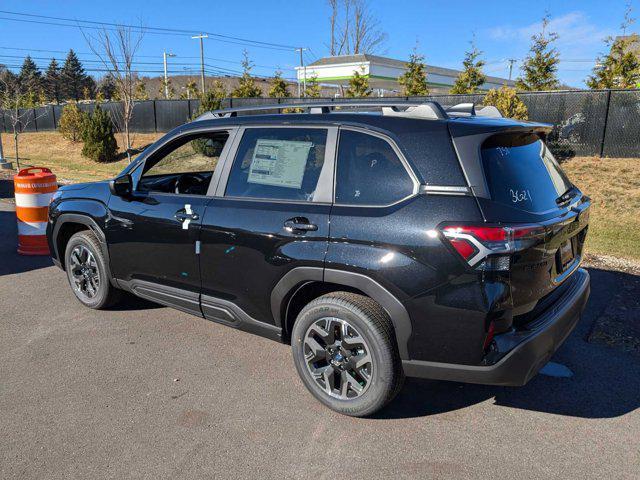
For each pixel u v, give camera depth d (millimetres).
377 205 2902
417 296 2719
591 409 3240
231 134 3670
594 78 16734
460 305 2631
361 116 3119
